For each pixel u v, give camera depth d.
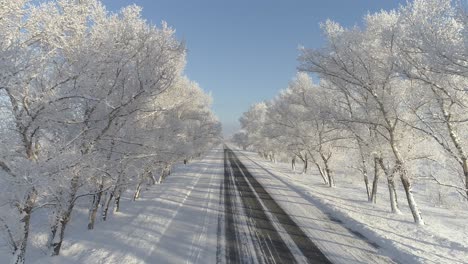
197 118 31.44
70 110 7.90
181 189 21.20
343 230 11.83
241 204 16.41
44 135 7.73
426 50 9.13
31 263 8.30
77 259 8.53
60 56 7.58
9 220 7.44
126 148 11.12
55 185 7.22
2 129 6.55
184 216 13.47
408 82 14.77
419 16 10.52
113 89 8.66
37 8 7.01
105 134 9.20
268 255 8.91
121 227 11.75
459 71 8.72
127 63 8.69
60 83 7.32
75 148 7.88
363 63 13.80
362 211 15.81
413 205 13.93
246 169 38.19
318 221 13.17
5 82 5.90
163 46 9.23
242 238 10.44
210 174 31.56
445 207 22.75
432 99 12.80
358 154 22.95
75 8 7.70
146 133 12.65
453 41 8.99
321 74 15.73
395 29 12.50
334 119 16.44
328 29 14.73
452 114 12.59
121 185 14.16
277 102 37.16
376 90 14.51
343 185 31.30
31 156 7.25
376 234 10.90
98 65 7.95
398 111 14.98
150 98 9.77
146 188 23.59
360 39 14.25
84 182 9.59
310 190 22.02
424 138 16.92
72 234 11.41
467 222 16.89
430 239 10.75
